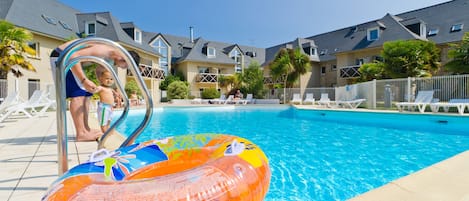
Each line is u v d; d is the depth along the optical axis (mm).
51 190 1047
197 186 1044
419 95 10188
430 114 8320
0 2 14391
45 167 2643
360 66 18938
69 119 6961
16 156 3090
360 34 22797
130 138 1942
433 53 13727
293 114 13438
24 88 13953
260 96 22938
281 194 2936
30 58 14320
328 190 3043
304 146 5406
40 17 15680
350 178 3438
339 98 16047
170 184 1019
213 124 9453
